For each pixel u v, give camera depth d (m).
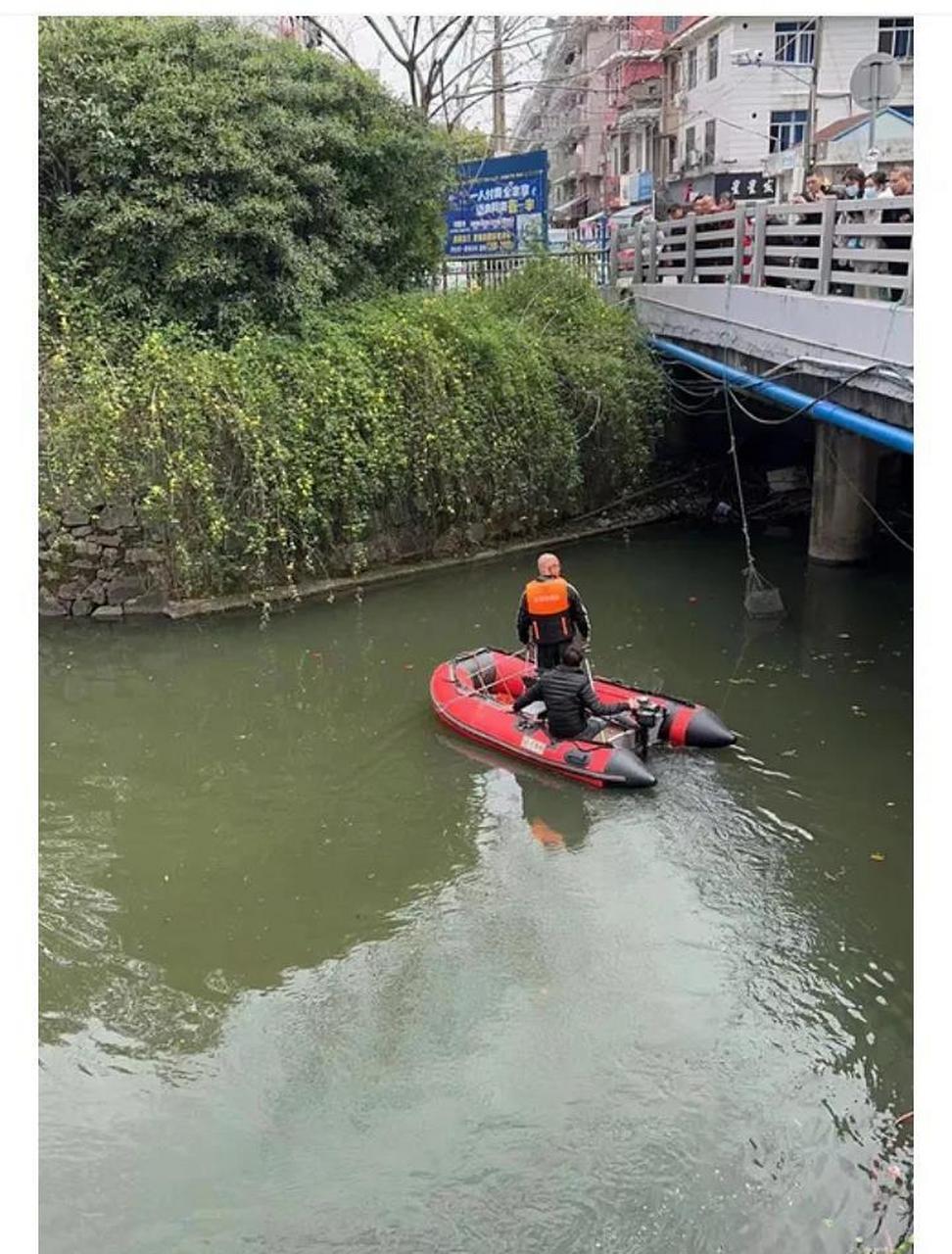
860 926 6.66
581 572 14.70
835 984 6.14
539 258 18.39
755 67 30.27
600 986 6.20
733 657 11.33
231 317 13.62
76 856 7.94
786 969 6.28
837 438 14.32
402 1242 4.53
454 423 14.21
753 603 12.73
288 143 14.52
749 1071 5.48
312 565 13.50
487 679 10.47
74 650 11.98
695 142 33.53
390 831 8.16
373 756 9.42
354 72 16.05
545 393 15.56
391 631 12.55
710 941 6.57
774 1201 4.68
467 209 20.34
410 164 16.45
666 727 9.16
